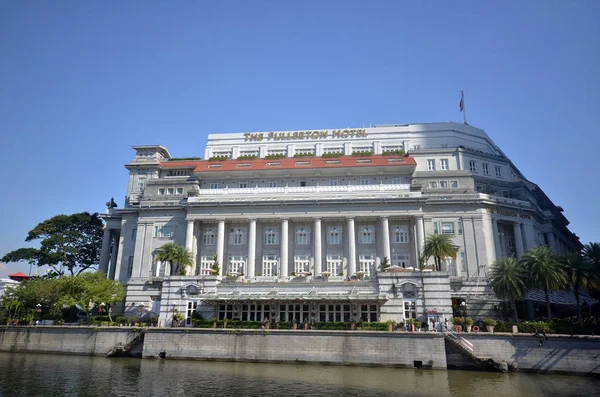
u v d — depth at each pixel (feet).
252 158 275.18
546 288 168.14
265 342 153.58
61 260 293.23
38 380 121.70
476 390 112.47
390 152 266.57
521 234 239.09
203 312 181.06
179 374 130.11
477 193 232.73
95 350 170.40
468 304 194.39
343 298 169.27
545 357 140.05
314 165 247.50
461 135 298.15
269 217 224.33
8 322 195.83
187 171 265.95
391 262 217.77
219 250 224.12
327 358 148.36
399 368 143.13
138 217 244.63
